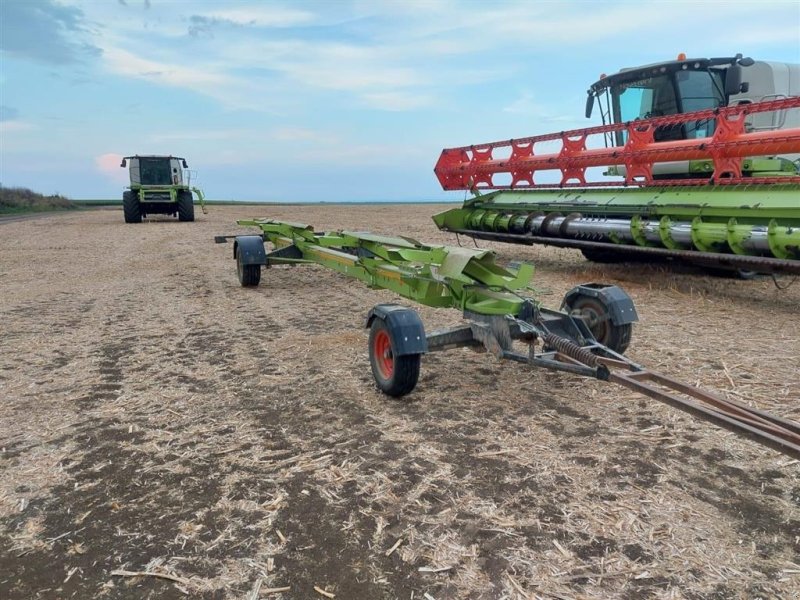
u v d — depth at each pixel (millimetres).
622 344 4910
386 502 3158
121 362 5652
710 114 7656
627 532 2865
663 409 4340
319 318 7457
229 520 3018
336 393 4777
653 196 8500
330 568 2641
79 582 2578
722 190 7664
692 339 6125
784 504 3090
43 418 4324
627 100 10969
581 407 4422
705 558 2670
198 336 6590
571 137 9984
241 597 2467
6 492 3312
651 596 2439
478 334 4680
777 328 6555
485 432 4008
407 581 2549
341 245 7250
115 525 2992
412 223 22797
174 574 2617
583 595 2447
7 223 27781
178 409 4473
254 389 4891
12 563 2711
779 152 6934
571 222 9656
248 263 9344
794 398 4461
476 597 2447
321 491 3281
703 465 3510
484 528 2914
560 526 2920
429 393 4754
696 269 10297
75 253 14781
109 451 3797
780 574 2562
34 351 6031
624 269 10906
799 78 10508
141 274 11273
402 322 4363
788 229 6648
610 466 3510
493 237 11391
